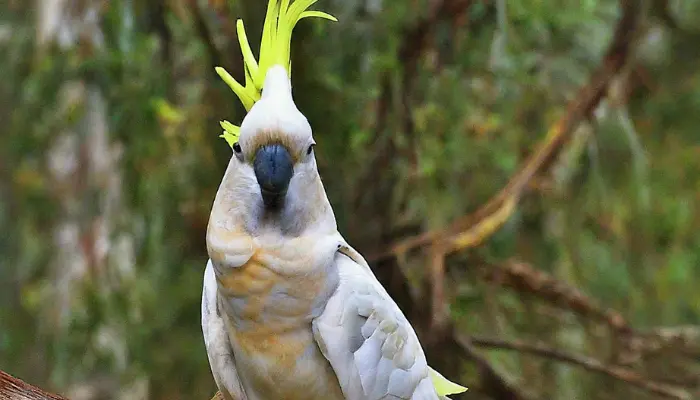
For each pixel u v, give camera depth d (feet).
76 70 24.70
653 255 31.48
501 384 24.79
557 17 24.70
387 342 12.50
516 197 23.84
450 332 23.68
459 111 25.80
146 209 26.16
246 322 12.03
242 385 12.88
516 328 28.35
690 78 29.45
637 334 25.20
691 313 32.30
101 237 28.19
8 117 29.68
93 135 27.58
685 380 25.90
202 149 25.58
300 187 11.59
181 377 28.07
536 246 28.37
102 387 27.96
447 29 24.43
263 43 12.26
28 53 28.55
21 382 13.20
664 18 26.55
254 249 11.62
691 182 31.94
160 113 23.99
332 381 12.42
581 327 28.66
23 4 29.17
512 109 26.99
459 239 23.52
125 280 27.66
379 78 24.53
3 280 34.30
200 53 24.62
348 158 24.66
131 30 23.57
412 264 25.32
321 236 11.94
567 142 24.39
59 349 27.58
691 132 30.63
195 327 27.66
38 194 28.76
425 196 25.98
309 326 12.10
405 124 24.98
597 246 29.68
